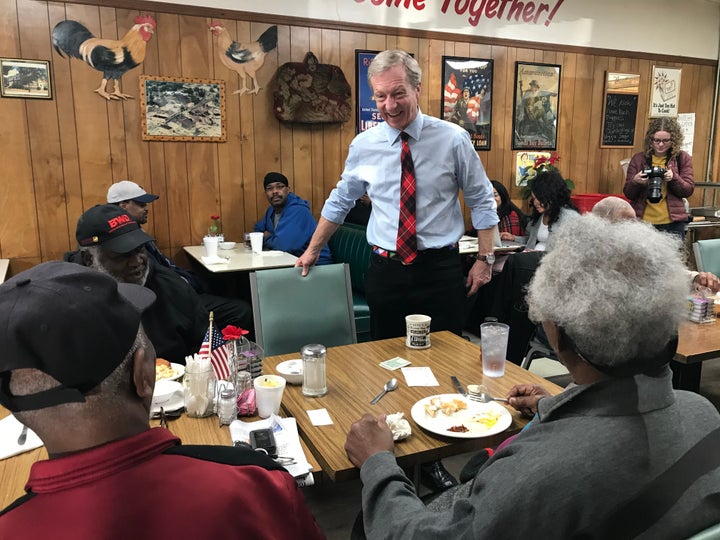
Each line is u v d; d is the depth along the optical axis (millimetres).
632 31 5504
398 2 4535
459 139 2346
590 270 818
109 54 3828
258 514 721
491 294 3934
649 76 5676
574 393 834
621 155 5707
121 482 661
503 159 5168
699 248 3084
